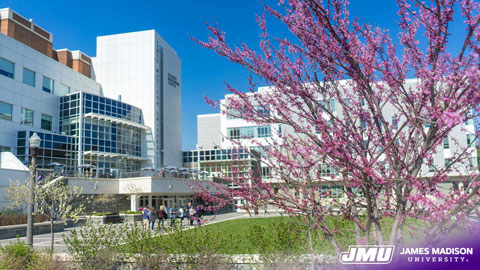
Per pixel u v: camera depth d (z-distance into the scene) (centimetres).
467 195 267
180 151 6103
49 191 1519
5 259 809
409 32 342
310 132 401
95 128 4344
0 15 4131
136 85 5525
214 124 8194
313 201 375
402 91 343
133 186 3403
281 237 687
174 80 6131
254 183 385
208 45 377
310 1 325
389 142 323
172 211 2267
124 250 800
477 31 281
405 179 305
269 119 386
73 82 4753
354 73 336
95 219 2538
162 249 749
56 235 1894
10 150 3625
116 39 5684
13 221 1927
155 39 5622
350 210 388
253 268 705
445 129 334
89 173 3350
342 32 332
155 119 5434
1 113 3594
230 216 3209
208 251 719
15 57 3812
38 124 4031
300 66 400
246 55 377
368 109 408
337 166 366
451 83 283
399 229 347
